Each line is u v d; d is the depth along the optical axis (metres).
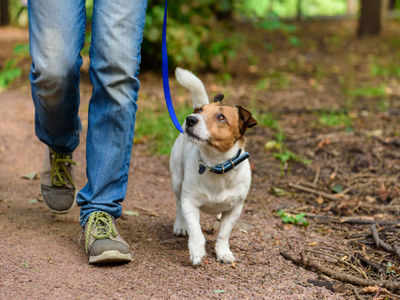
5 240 3.81
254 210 5.10
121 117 3.63
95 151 3.70
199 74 11.73
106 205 3.74
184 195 3.80
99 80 3.56
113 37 3.46
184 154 4.03
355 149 6.71
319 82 11.24
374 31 18.02
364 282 3.59
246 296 3.27
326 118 8.01
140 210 4.85
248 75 11.96
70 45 3.49
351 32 19.20
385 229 4.66
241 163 3.76
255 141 7.15
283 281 3.55
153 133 7.39
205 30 11.32
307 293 3.39
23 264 3.46
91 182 3.73
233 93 9.87
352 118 8.17
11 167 5.86
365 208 5.24
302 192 5.69
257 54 14.85
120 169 3.75
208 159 3.68
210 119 3.60
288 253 4.07
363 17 18.05
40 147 6.70
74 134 4.16
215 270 3.67
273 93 10.06
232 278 3.55
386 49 15.70
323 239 4.46
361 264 4.04
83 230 3.82
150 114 8.04
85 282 3.28
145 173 6.06
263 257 3.98
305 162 6.38
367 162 6.36
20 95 9.75
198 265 3.71
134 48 3.55
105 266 3.55
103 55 3.50
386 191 5.57
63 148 4.20
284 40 17.28
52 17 3.41
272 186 5.80
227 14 12.73
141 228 4.40
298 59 14.22
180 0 11.12
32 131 7.38
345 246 4.34
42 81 3.54
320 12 28.58
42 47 3.46
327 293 3.42
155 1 10.88
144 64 11.58
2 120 7.79
